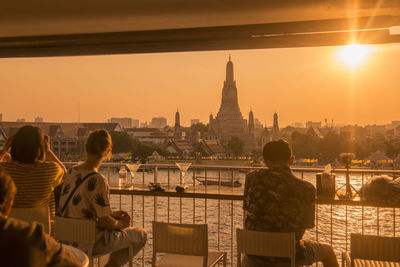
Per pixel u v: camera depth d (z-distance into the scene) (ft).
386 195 12.09
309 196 9.83
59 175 9.94
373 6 12.03
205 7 12.85
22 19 14.21
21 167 9.27
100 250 10.61
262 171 10.18
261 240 9.70
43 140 9.78
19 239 3.73
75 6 12.98
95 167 10.83
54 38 15.93
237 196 13.26
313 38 13.82
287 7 12.61
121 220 11.47
